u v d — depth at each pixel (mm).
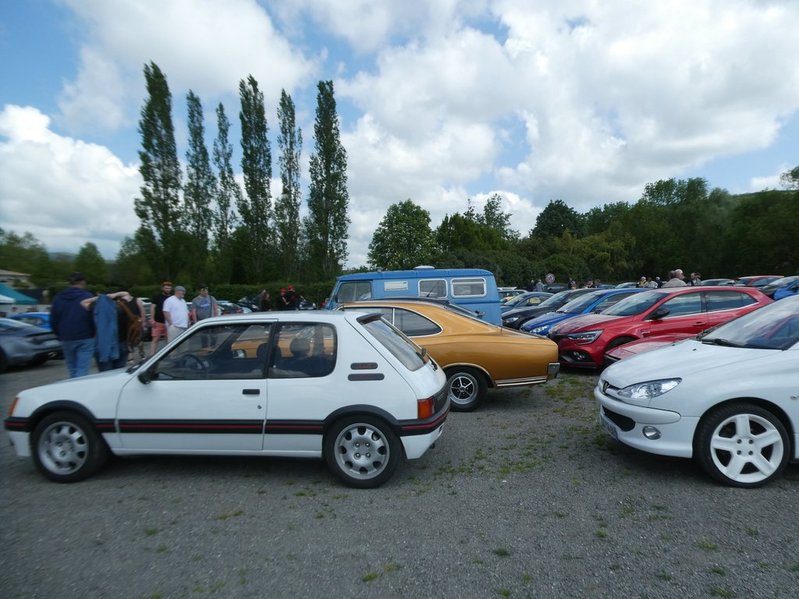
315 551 3404
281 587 2977
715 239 59750
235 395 4559
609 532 3574
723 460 4375
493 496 4266
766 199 53562
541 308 17141
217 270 45844
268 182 44375
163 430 4617
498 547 3404
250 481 4711
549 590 2900
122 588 2986
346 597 2873
